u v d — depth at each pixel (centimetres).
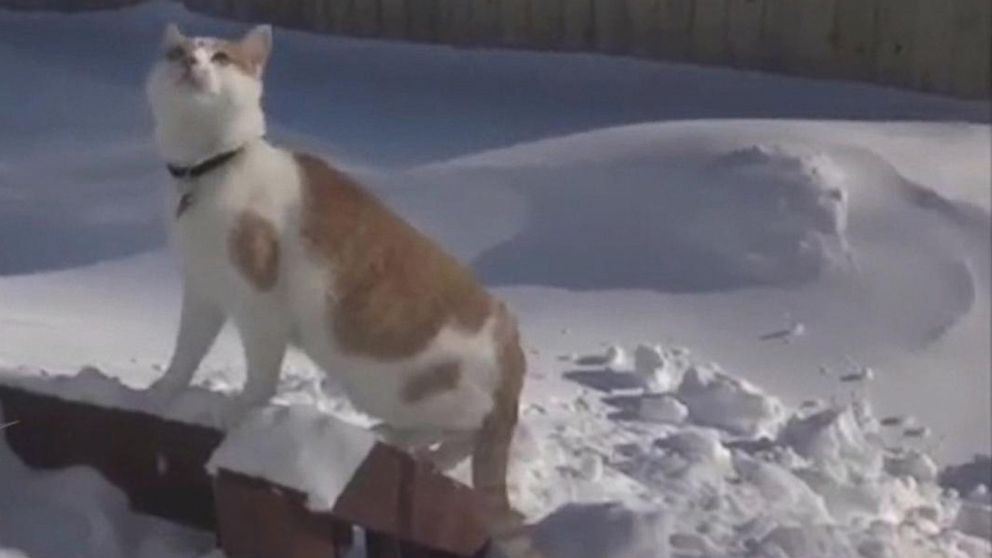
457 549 223
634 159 399
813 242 373
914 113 497
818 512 278
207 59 217
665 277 368
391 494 213
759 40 534
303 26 585
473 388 234
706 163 396
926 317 356
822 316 357
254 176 222
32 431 233
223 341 300
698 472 281
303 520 209
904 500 291
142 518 229
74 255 370
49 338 297
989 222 382
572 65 541
